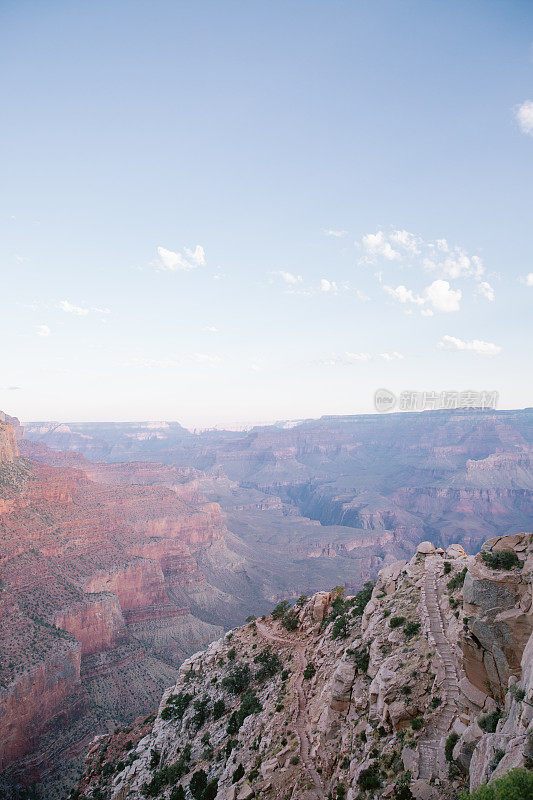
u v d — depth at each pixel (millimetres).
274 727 53750
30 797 103438
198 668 86188
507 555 32844
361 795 33531
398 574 59344
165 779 62625
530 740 20953
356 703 43750
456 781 29266
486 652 32875
